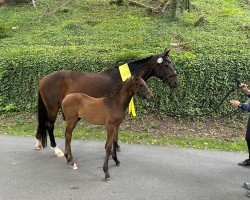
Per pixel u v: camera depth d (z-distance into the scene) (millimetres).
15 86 9945
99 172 6406
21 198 5465
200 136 8320
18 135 8422
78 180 6078
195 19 13609
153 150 7531
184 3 14422
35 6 16219
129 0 15336
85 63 9453
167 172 6461
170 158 7121
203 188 5879
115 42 11867
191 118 8953
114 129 6117
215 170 6598
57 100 7000
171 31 12398
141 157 7137
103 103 6121
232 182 6121
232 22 13578
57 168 6559
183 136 8297
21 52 10773
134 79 5984
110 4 15906
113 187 5844
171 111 9047
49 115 7102
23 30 14133
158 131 8500
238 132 8555
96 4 16094
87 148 7578
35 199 5438
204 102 9102
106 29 13203
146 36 12062
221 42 11461
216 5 15719
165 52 6973
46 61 9719
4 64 10023
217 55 9742
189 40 11570
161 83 8984
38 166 6637
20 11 16391
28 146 7688
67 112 6391
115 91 6137
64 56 9922
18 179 6094
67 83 6938
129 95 6086
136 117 8992
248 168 6715
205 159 7113
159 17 13938
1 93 10023
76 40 12266
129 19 13922
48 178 6145
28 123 9188
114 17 14430
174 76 7004
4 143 7844
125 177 6219
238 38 11992
